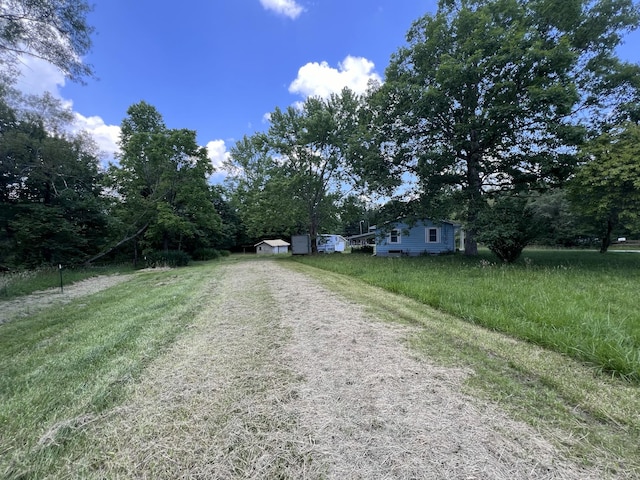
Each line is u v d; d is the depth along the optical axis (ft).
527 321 11.78
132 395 7.48
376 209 48.88
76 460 5.36
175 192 65.62
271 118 68.39
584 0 32.07
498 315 12.59
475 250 45.57
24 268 42.29
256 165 93.71
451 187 42.04
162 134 61.52
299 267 39.60
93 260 56.65
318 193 70.74
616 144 25.93
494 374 8.09
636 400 6.66
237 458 5.33
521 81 31.94
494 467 4.91
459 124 34.53
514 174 37.76
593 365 8.32
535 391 7.18
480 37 32.42
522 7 34.27
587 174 26.45
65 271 42.22
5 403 7.27
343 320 13.62
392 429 5.96
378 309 15.35
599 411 6.29
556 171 33.76
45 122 45.60
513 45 29.66
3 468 5.22
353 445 5.55
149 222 62.13
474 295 16.17
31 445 5.76
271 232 86.02
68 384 8.18
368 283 23.31
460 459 5.11
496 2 34.53
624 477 4.64
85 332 13.32
